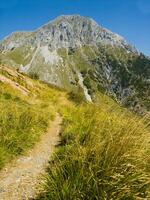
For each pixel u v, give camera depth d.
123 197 5.84
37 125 14.95
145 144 6.89
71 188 6.16
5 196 7.18
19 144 10.87
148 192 6.07
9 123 12.53
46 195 6.50
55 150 10.74
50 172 7.41
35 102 26.64
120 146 6.40
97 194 5.91
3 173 8.71
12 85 31.66
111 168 6.15
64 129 14.77
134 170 6.16
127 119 7.46
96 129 9.45
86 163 6.55
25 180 8.24
